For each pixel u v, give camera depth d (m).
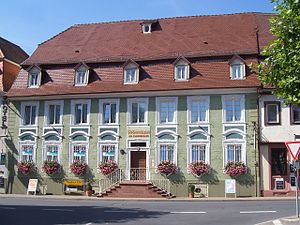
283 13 11.89
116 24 39.62
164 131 31.47
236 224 15.85
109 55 34.97
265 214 18.78
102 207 22.62
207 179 30.38
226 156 30.47
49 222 16.88
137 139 31.89
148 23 37.25
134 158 31.94
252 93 30.61
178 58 32.16
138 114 32.25
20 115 34.56
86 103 33.31
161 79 32.09
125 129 32.22
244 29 35.09
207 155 30.69
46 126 33.78
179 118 31.44
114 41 37.03
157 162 31.34
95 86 33.09
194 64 32.34
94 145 32.62
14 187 33.78
